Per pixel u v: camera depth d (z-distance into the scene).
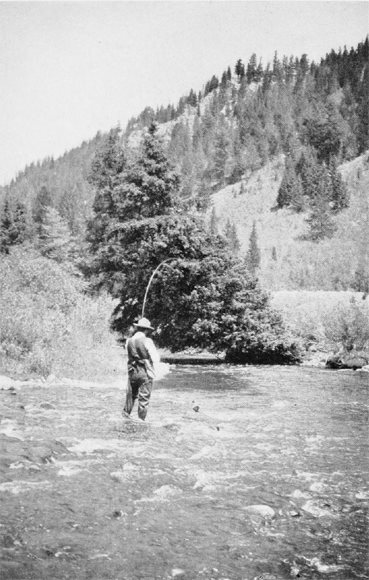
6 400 10.01
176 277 26.05
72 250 73.12
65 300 19.36
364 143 174.12
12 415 8.53
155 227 27.69
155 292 28.02
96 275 36.88
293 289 92.94
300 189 150.38
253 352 25.70
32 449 6.15
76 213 136.50
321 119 187.75
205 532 4.25
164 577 3.42
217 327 25.50
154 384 15.23
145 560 3.66
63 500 4.73
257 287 27.38
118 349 20.14
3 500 4.61
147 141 32.16
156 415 9.77
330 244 120.88
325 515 4.80
